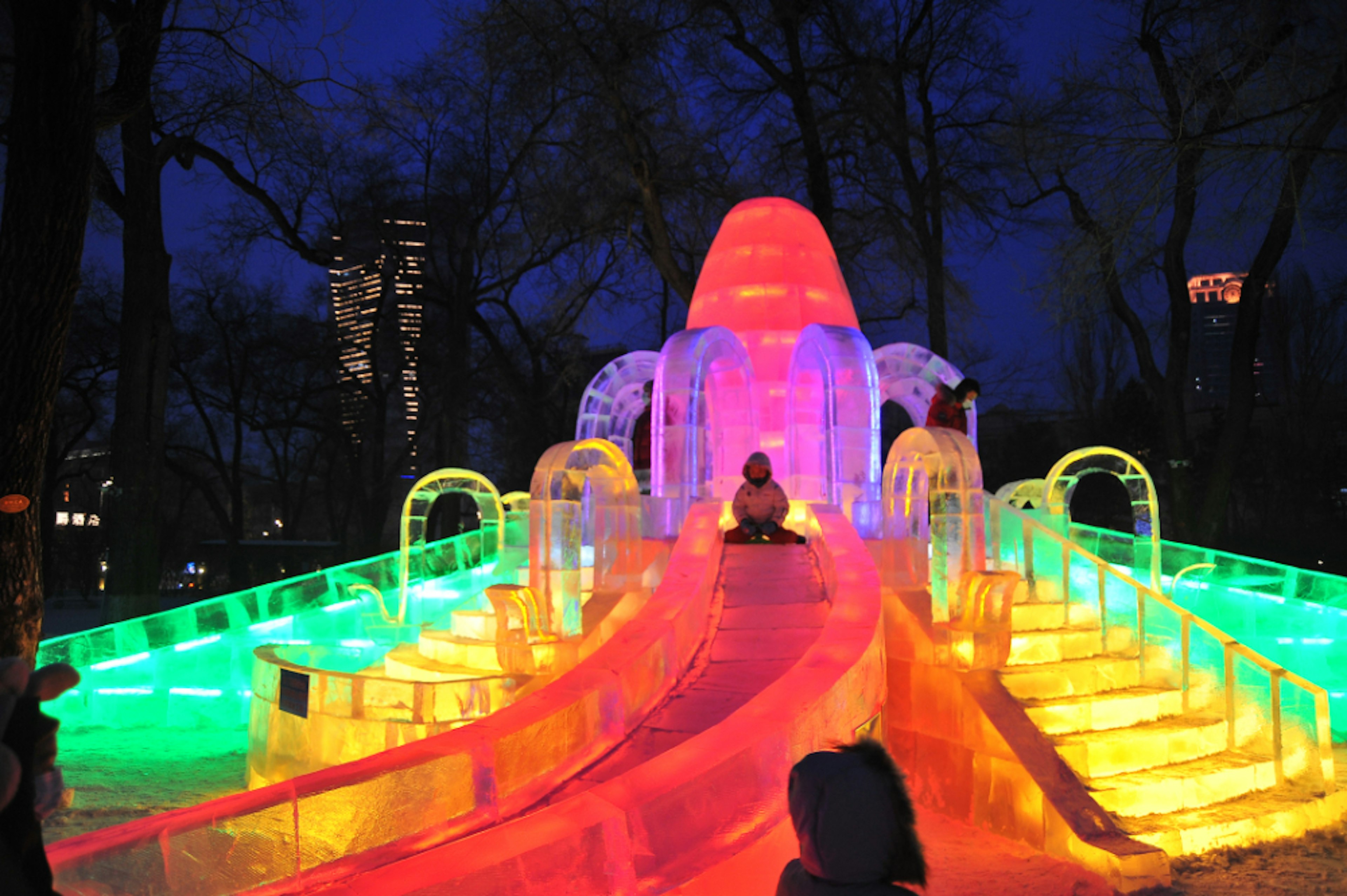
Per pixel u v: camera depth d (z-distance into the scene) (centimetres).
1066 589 998
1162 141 1241
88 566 4581
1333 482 3394
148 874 419
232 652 1398
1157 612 877
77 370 3419
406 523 1349
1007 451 3781
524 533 1587
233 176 2219
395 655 1030
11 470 839
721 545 1043
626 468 969
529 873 416
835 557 890
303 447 4672
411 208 3009
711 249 1567
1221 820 674
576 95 2228
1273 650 1275
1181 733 767
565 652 808
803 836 252
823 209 2198
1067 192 1958
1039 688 802
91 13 866
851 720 622
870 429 1209
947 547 801
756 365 1436
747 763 506
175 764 1018
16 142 848
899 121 2306
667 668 721
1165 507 3556
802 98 2197
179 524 4544
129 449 1775
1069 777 670
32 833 315
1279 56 1233
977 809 727
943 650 784
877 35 2312
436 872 404
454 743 539
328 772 495
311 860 470
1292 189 1233
